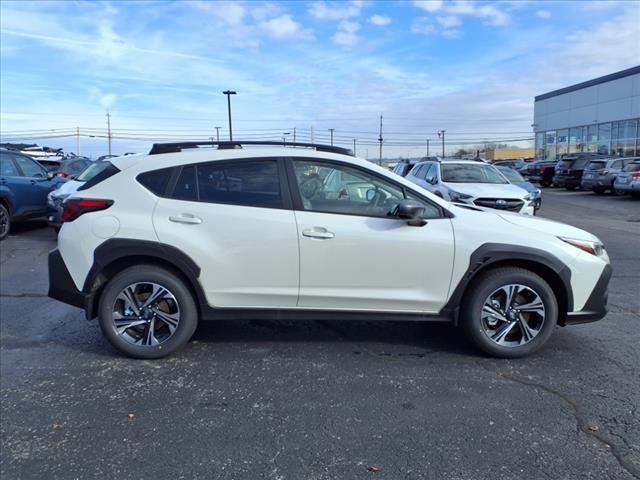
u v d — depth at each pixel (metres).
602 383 3.87
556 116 45.16
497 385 3.83
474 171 11.59
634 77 35.22
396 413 3.43
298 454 2.97
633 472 2.80
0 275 7.38
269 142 4.48
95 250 4.11
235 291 4.20
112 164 4.36
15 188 10.29
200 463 2.89
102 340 4.78
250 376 4.00
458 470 2.82
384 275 4.19
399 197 4.28
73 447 3.05
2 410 3.48
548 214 16.59
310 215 4.17
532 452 2.98
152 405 3.55
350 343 4.69
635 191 20.97
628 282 7.08
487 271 4.26
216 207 4.16
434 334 4.93
